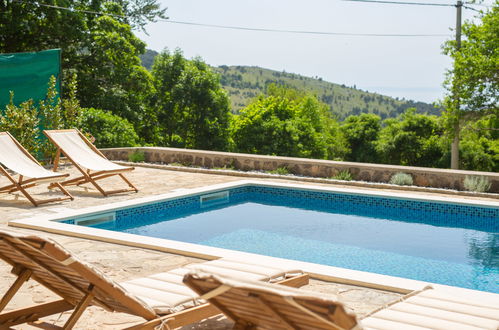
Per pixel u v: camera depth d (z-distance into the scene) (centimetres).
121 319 382
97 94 2514
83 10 2314
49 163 1330
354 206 1002
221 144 3562
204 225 848
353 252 698
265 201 1059
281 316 237
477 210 885
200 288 249
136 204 860
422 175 1088
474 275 605
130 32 2586
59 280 328
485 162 3544
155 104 3472
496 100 1870
